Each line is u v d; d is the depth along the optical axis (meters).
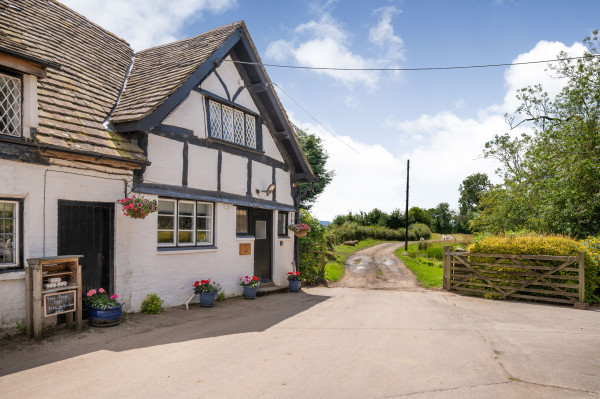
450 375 4.85
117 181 7.86
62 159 6.81
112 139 7.80
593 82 15.47
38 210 6.50
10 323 6.08
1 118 6.07
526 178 17.53
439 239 54.59
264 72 12.15
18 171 6.24
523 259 11.10
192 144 9.79
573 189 14.28
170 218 9.34
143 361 5.19
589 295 10.30
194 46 11.08
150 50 12.46
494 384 4.57
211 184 10.39
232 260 11.09
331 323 7.80
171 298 9.09
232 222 11.11
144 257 8.42
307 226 14.04
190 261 9.65
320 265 15.09
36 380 4.46
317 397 4.13
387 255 26.95
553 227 14.76
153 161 8.66
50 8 10.48
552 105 18.44
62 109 7.47
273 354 5.61
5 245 6.17
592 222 13.91
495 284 11.46
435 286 13.70
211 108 10.63
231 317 8.32
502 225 18.88
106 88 9.41
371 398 4.12
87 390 4.19
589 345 6.30
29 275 6.07
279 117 13.10
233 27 11.09
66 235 6.95
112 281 7.73
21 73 6.28
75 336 6.29
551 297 10.75
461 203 71.69
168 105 8.62
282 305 10.03
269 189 12.84
